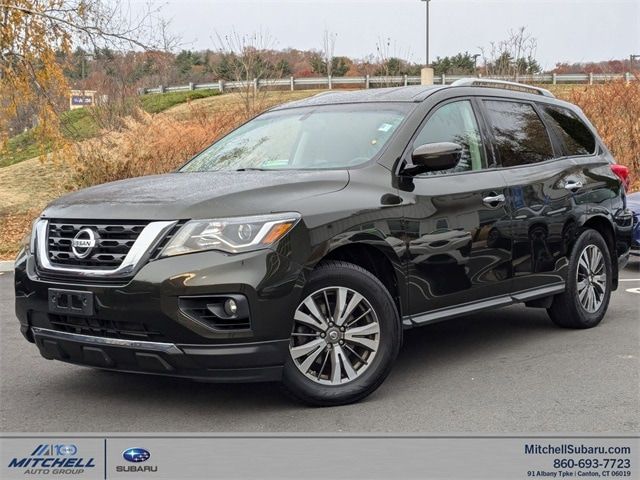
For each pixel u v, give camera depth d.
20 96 15.70
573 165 6.50
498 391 4.89
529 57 25.67
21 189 21.11
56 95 15.79
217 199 4.25
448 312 5.20
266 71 22.72
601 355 5.75
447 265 5.13
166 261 4.08
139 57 16.81
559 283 6.27
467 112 5.72
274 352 4.21
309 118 5.71
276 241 4.20
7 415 4.54
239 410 4.57
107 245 4.27
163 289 4.04
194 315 4.07
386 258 4.84
